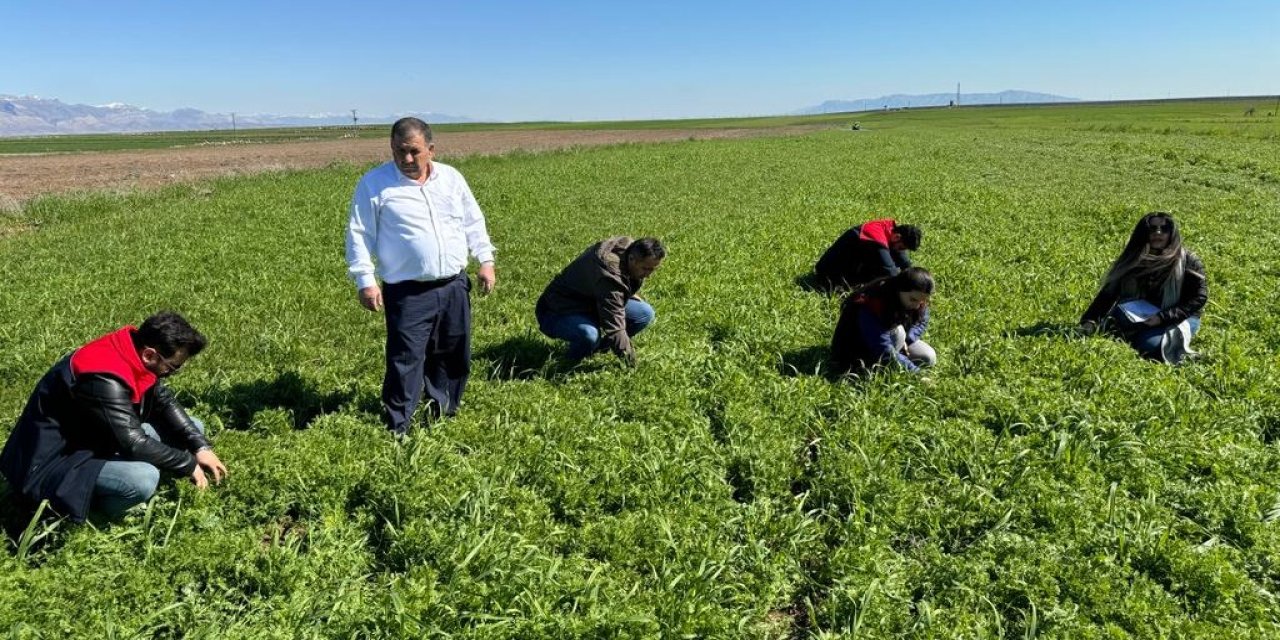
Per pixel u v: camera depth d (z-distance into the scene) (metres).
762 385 6.89
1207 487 5.02
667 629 3.79
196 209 17.61
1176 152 29.28
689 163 30.97
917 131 61.25
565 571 4.20
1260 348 7.43
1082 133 48.88
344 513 4.85
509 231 15.20
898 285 6.62
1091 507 4.81
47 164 39.09
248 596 4.16
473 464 5.34
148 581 4.06
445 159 32.88
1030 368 7.05
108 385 4.40
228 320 8.89
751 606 4.19
